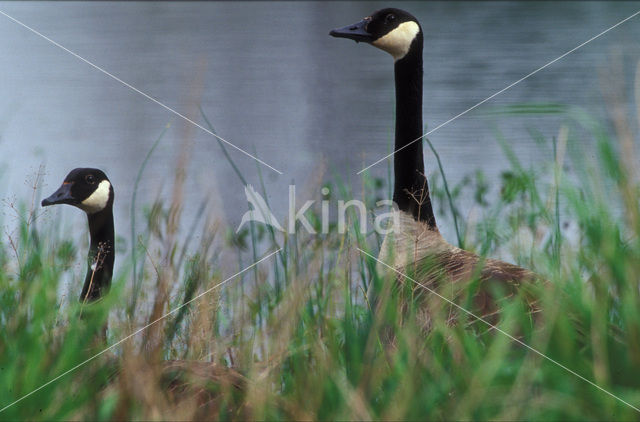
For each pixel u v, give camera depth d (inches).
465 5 2271.2
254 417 268.1
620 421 267.0
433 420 267.3
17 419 284.8
